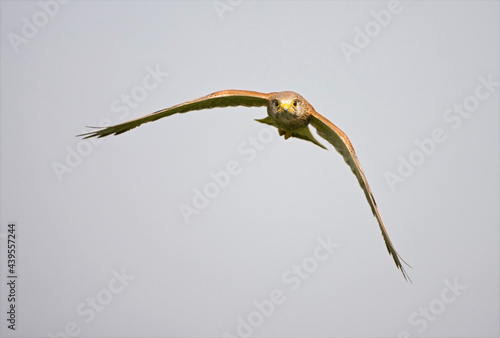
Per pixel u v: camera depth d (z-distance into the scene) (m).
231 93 14.59
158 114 14.34
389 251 12.37
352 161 13.55
